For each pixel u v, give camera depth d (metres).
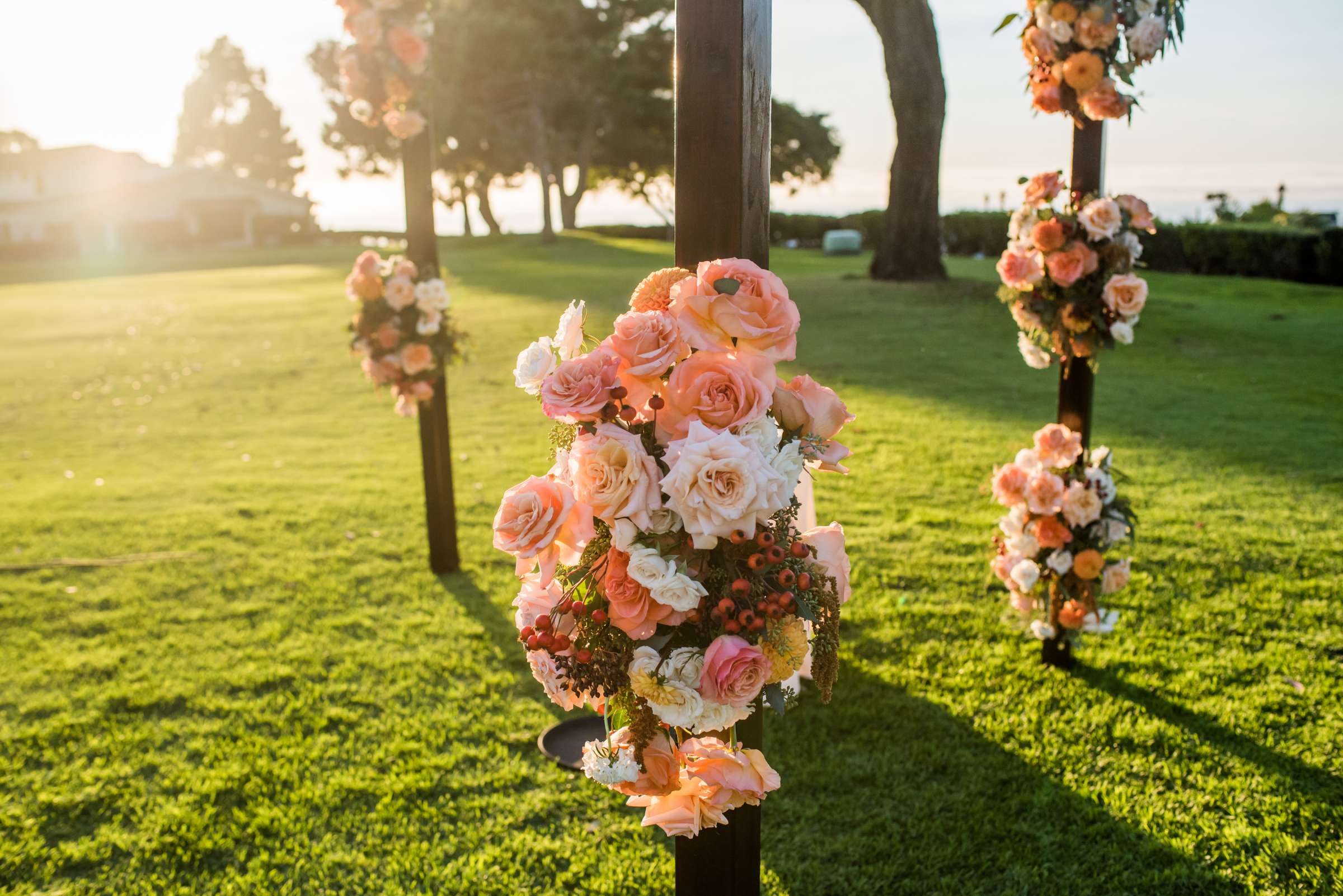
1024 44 3.72
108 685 4.25
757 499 1.70
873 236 29.67
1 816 3.29
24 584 5.61
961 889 2.80
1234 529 5.75
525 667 4.32
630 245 33.19
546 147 36.84
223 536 6.42
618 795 3.29
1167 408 9.09
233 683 4.23
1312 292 15.39
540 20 34.88
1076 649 4.25
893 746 3.52
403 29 5.09
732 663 1.72
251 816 3.26
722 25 1.91
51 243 48.34
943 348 11.99
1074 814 3.10
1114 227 3.66
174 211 51.41
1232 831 2.97
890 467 7.40
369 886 2.90
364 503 7.11
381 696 4.07
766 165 2.04
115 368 13.40
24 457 9.14
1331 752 3.37
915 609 4.73
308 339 15.04
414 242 5.37
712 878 2.16
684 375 1.83
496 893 2.84
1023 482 3.96
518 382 1.93
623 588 1.80
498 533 1.78
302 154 77.81
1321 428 8.24
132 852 3.10
